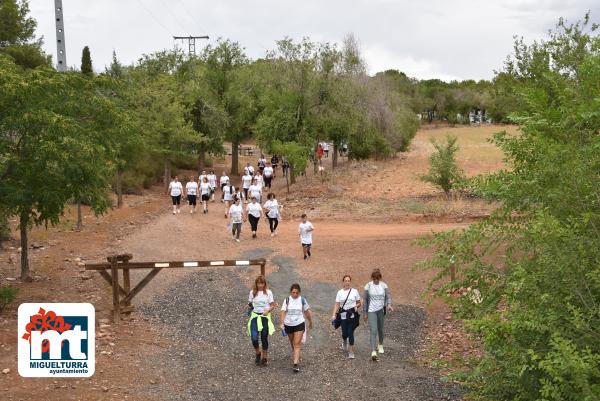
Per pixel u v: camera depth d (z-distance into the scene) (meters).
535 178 5.77
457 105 97.69
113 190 32.25
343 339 10.34
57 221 13.35
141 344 10.29
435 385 8.77
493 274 6.05
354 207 24.55
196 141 36.03
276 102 34.19
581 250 4.98
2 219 13.49
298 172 31.50
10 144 11.91
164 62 43.88
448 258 6.28
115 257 11.45
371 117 39.06
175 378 8.91
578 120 6.06
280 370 9.45
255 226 19.72
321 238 19.14
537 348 5.04
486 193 6.13
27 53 35.16
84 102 12.96
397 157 46.44
